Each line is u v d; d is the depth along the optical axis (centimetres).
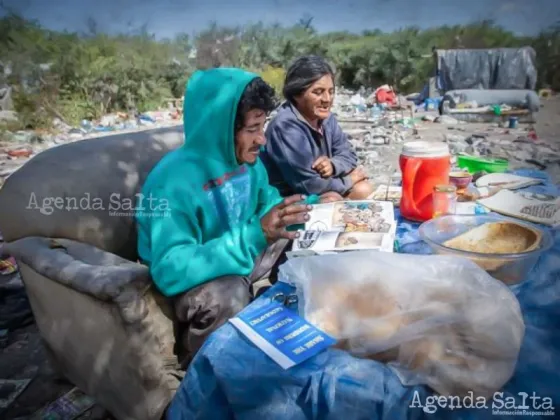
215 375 83
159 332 141
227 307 134
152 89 1122
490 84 940
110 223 180
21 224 169
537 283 107
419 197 150
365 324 85
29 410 193
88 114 1002
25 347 237
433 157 146
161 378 142
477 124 791
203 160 156
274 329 91
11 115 896
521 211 151
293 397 78
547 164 498
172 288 135
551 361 82
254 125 158
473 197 168
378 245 128
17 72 998
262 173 184
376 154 568
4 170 600
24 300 271
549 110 880
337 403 76
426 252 128
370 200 168
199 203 150
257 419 78
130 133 213
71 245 164
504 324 77
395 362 81
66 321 161
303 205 133
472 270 87
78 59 1065
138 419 148
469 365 76
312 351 85
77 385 182
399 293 85
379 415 75
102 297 133
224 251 134
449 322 79
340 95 1125
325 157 235
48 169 175
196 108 157
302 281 96
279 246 160
